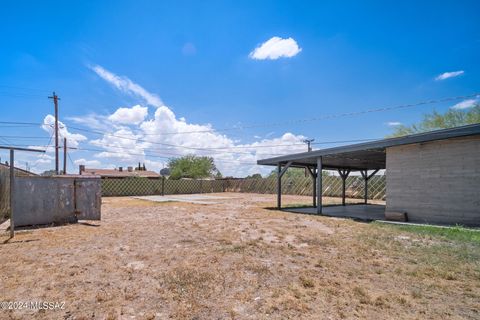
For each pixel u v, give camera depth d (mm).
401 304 3051
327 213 11727
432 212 8508
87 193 8711
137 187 25203
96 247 5520
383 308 2957
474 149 7781
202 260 4645
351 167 16625
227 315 2809
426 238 6383
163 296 3236
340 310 2906
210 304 3045
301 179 25984
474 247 5504
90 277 3846
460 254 4977
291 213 11633
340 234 6934
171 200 18688
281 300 3137
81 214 8602
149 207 13852
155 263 4484
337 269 4223
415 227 7641
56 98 20375
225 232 7160
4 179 8508
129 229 7543
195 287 3500
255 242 5965
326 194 24125
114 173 36812
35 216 7875
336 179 23500
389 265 4402
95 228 7680
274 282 3688
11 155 6418
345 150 10523
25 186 7742
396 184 9375
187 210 12500
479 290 3441
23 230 7309
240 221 9148
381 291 3400
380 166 15977
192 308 2949
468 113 19812
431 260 4641
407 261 4613
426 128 22031
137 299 3162
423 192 8727
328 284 3611
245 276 3904
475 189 7703
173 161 42312
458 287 3533
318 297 3221
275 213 11562
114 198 20906
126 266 4332
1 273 3982
